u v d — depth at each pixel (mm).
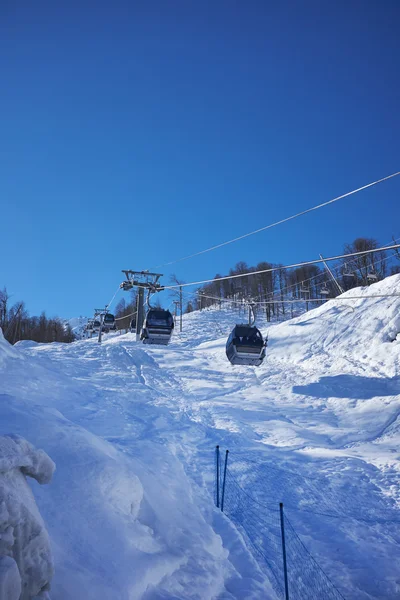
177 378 28594
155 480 8469
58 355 30891
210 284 102000
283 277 97375
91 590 4281
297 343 37469
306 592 6664
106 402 16906
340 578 7270
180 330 62812
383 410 21047
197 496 9523
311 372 30422
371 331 33594
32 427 6984
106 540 5289
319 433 18797
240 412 20875
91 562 4762
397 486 11758
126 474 6664
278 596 6391
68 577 4270
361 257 65500
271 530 8758
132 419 15078
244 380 29688
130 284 42375
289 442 16344
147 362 32375
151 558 5426
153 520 6688
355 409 22219
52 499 5559
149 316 29797
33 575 3279
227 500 9930
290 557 7703
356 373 28109
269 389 27344
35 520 3389
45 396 14992
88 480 6137
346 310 39438
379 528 9352
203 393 25000
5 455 3336
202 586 5633
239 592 6000
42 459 3734
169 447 12523
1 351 17312
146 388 22984
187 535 6863
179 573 5668
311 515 9758
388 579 7332
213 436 15578
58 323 81938
